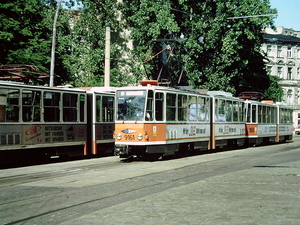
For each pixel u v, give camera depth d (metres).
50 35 29.77
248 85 38.78
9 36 23.19
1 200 8.91
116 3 36.47
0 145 14.71
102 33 35.09
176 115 18.56
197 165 15.91
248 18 32.09
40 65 24.66
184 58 33.31
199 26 32.50
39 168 15.41
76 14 36.59
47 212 7.67
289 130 36.94
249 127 28.09
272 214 6.98
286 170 13.71
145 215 7.02
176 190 9.66
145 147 16.89
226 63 33.41
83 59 34.34
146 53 34.28
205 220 6.58
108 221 6.64
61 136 17.44
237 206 7.70
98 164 16.59
